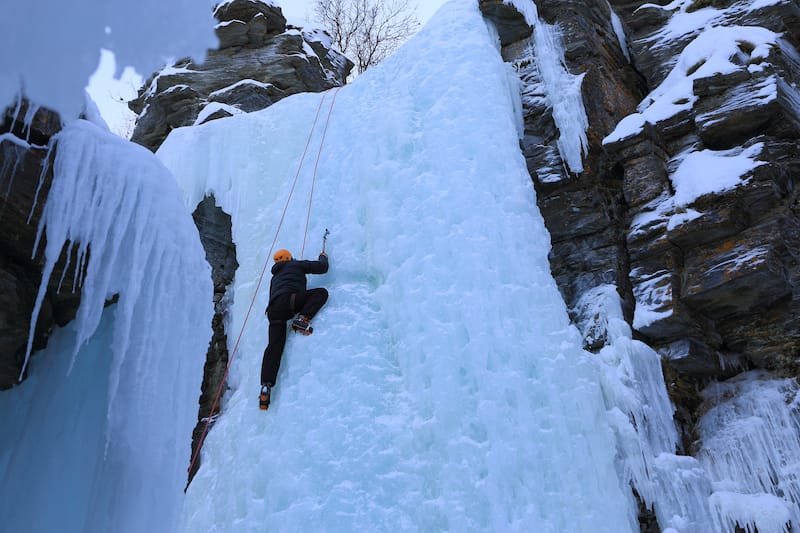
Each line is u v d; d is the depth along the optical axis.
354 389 6.25
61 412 4.39
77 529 4.30
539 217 7.10
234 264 8.88
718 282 6.34
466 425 5.70
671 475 5.59
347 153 8.20
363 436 5.97
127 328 4.24
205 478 6.70
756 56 7.39
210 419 7.52
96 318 4.05
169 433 4.56
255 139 9.13
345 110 8.70
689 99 7.61
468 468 5.48
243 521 5.88
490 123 7.43
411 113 7.80
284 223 8.09
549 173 7.82
